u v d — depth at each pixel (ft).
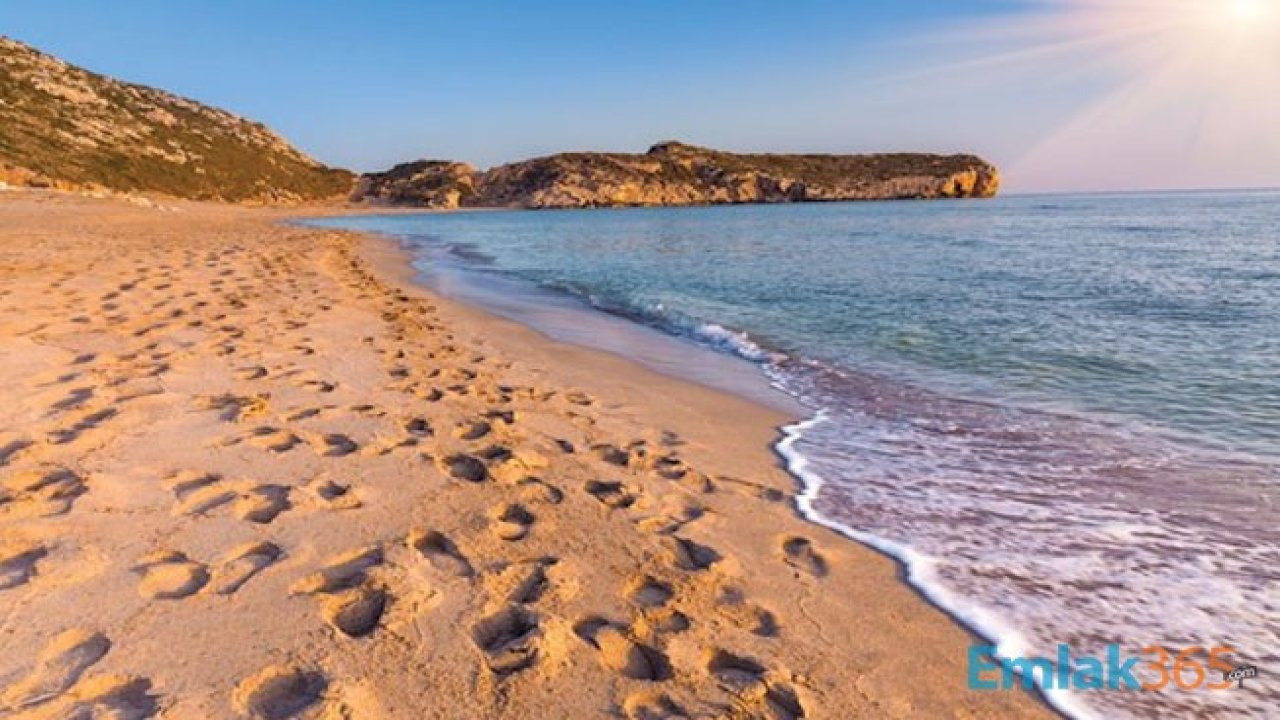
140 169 281.13
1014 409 21.01
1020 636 9.62
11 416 15.07
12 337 21.63
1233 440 17.74
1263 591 10.84
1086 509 13.85
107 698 7.14
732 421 19.75
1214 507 13.88
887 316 37.45
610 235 138.51
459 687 7.63
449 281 55.31
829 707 7.91
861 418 20.26
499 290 51.08
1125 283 48.34
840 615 9.94
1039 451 17.30
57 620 8.34
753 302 43.86
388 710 7.20
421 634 8.55
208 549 10.27
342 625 8.68
